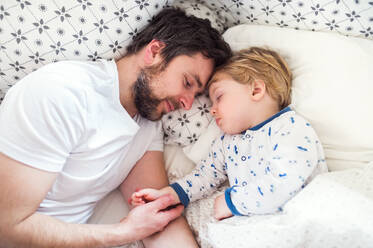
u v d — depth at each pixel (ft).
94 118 2.79
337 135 2.99
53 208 2.84
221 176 3.25
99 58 3.17
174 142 3.59
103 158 2.93
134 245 3.00
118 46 3.16
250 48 3.45
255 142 3.02
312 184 2.58
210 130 3.44
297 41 3.34
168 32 3.09
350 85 2.98
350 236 2.36
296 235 2.41
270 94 3.18
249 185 2.77
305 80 3.18
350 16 3.17
